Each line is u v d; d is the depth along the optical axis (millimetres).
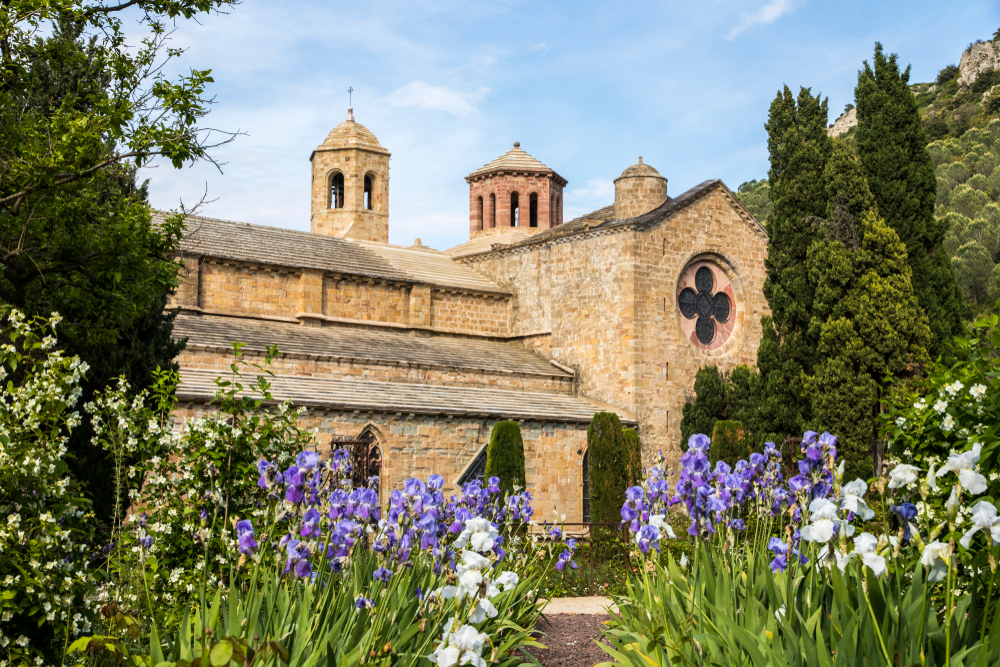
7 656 7156
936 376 9906
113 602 7547
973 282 70250
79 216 14922
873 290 28734
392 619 6688
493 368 36562
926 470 9000
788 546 7629
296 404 26672
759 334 42250
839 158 30672
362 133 49594
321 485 8438
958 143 102625
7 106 14586
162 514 9406
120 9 14867
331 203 49750
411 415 29625
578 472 34469
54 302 15086
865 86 31609
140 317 17953
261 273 36281
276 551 7715
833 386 28844
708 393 37625
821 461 8297
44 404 7812
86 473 16141
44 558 7480
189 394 24469
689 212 40406
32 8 13453
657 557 8391
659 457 9484
